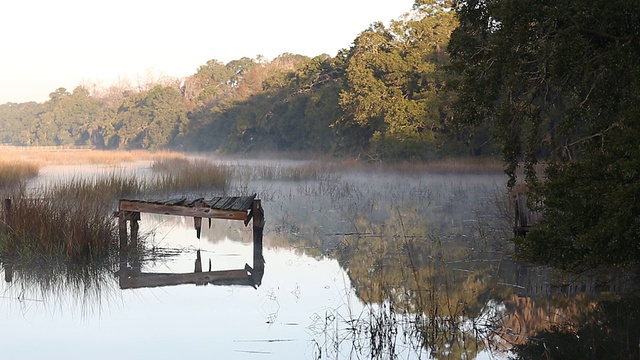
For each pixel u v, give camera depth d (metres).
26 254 12.63
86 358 7.48
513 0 10.35
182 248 14.88
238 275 11.98
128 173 35.94
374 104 42.88
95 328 8.66
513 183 11.24
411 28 44.34
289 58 90.38
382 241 15.23
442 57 41.66
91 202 18.23
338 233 16.61
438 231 16.33
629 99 9.70
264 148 68.44
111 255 13.17
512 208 15.99
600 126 10.01
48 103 145.75
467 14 11.99
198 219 14.85
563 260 9.34
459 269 11.96
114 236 13.99
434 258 13.02
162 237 16.56
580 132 11.65
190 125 88.06
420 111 41.06
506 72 10.80
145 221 20.02
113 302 10.05
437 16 44.31
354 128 47.62
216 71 106.25
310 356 7.55
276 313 9.34
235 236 16.80
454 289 10.52
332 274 11.92
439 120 41.81
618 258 8.72
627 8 9.41
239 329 8.57
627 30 9.71
